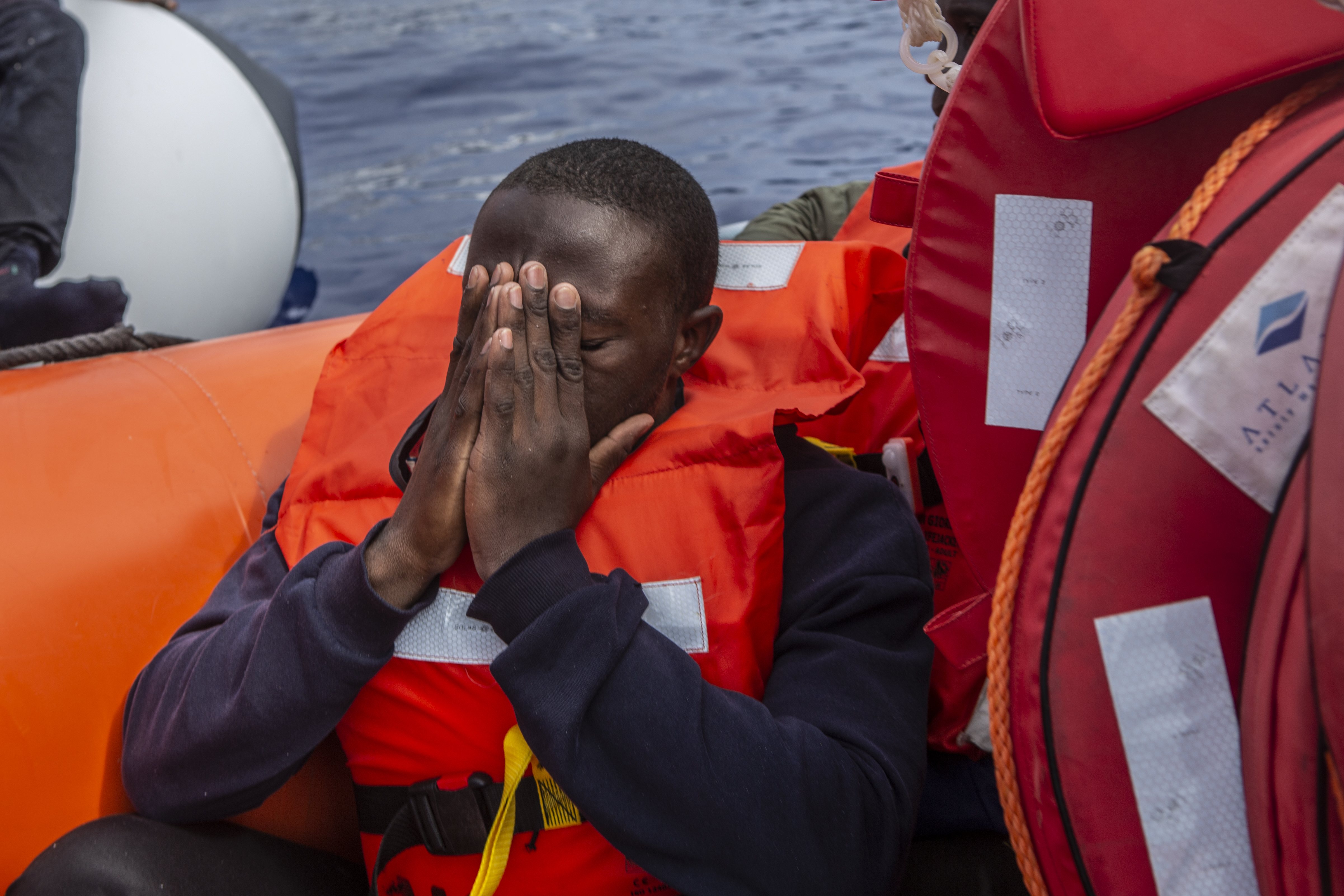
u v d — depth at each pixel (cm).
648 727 65
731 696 69
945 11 89
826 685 72
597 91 404
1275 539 45
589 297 71
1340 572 39
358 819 83
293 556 82
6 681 74
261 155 231
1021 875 80
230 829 78
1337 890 41
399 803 77
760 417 75
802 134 334
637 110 378
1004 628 52
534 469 69
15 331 188
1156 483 48
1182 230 51
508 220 73
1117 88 53
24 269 189
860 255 91
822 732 70
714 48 451
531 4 561
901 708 73
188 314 217
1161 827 48
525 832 73
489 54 468
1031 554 51
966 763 89
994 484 65
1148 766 48
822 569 77
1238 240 48
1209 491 48
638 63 434
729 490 74
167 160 211
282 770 72
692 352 84
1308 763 41
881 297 96
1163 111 53
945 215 64
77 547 83
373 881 75
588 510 75
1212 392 48
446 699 73
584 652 65
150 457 92
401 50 483
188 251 213
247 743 70
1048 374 62
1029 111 60
